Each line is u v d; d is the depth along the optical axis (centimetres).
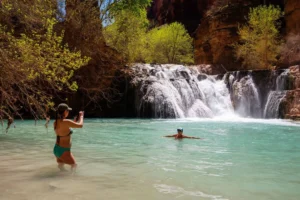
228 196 387
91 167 551
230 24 3203
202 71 3016
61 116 541
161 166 566
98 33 2142
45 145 818
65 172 509
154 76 2467
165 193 397
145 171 524
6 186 421
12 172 505
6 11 759
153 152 724
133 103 2366
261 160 634
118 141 923
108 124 1585
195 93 2394
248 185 440
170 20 5312
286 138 1004
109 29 2658
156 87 2292
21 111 1961
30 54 705
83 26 1997
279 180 469
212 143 887
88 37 2042
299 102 1853
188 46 3831
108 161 610
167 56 3788
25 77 754
